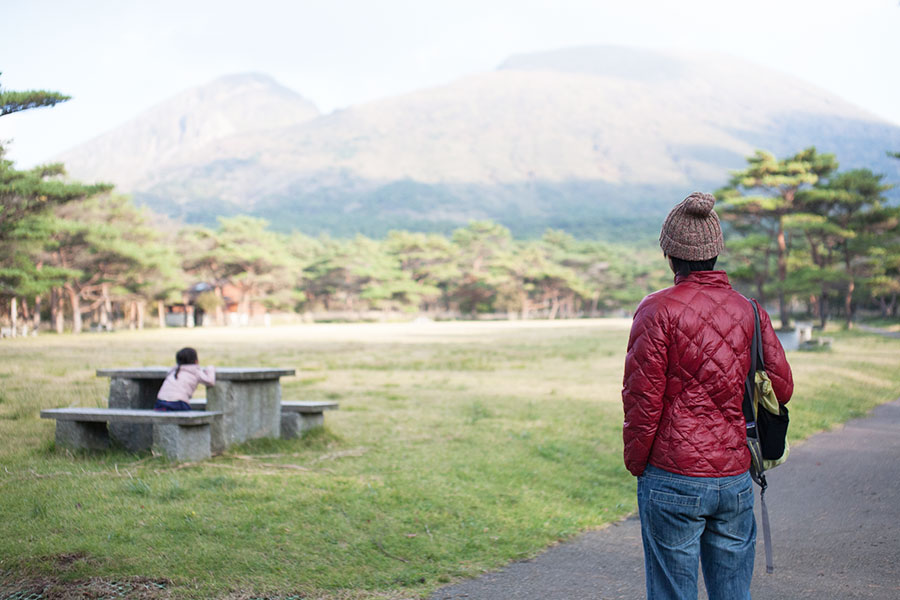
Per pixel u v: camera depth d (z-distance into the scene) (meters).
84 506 5.07
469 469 6.99
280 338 43.47
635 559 4.72
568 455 8.16
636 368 2.50
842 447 9.05
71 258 56.31
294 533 4.77
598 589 4.12
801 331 29.31
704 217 2.59
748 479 2.53
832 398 13.52
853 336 40.66
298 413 8.26
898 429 10.61
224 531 4.71
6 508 5.00
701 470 2.45
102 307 66.62
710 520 2.54
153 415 6.73
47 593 3.76
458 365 21.17
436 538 4.93
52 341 38.19
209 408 7.45
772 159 40.28
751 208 40.28
